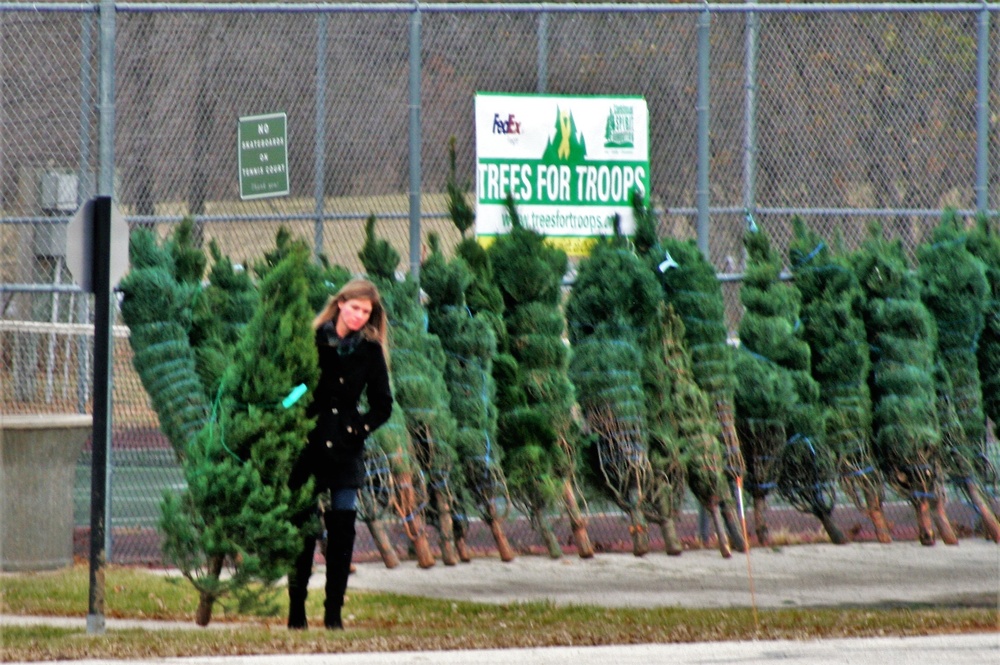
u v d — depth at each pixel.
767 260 36.53
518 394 33.84
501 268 34.94
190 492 25.19
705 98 38.09
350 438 26.17
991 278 37.75
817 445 35.47
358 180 38.66
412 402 32.78
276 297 25.58
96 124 36.81
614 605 28.61
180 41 37.81
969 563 33.81
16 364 44.22
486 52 38.59
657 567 33.47
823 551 35.59
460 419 33.59
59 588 30.08
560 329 34.50
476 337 33.59
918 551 35.75
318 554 36.06
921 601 28.98
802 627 25.39
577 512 34.34
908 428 35.59
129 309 32.88
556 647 23.64
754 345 35.69
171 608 28.27
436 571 33.03
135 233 33.75
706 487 34.31
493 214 37.12
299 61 38.34
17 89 38.06
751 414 35.19
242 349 25.61
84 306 44.16
